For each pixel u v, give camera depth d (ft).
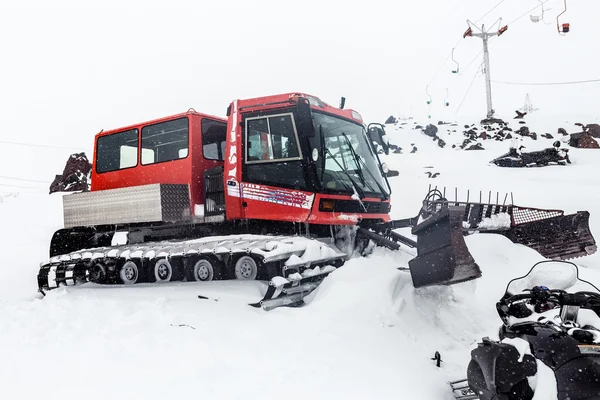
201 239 22.97
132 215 24.81
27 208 63.26
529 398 8.80
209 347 13.43
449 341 15.43
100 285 25.52
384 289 16.53
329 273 19.62
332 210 22.31
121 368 12.38
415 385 11.46
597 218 39.34
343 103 25.94
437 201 25.63
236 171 22.95
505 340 10.00
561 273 11.16
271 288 17.49
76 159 80.48
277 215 22.08
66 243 30.07
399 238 24.22
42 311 18.52
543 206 44.29
